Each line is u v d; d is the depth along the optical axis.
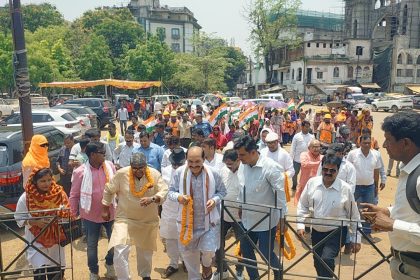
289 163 6.59
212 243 4.29
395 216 2.62
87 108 18.80
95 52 43.16
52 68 38.53
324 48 54.12
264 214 4.18
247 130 13.90
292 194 9.07
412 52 52.19
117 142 8.63
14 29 6.31
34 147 5.57
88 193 4.69
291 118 18.08
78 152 6.85
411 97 39.03
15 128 7.73
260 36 54.88
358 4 66.56
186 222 4.25
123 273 4.23
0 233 6.64
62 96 37.75
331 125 11.66
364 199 6.33
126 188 4.47
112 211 4.83
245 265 3.93
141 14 76.62
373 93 48.78
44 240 4.06
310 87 52.56
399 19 59.72
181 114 13.20
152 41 47.53
